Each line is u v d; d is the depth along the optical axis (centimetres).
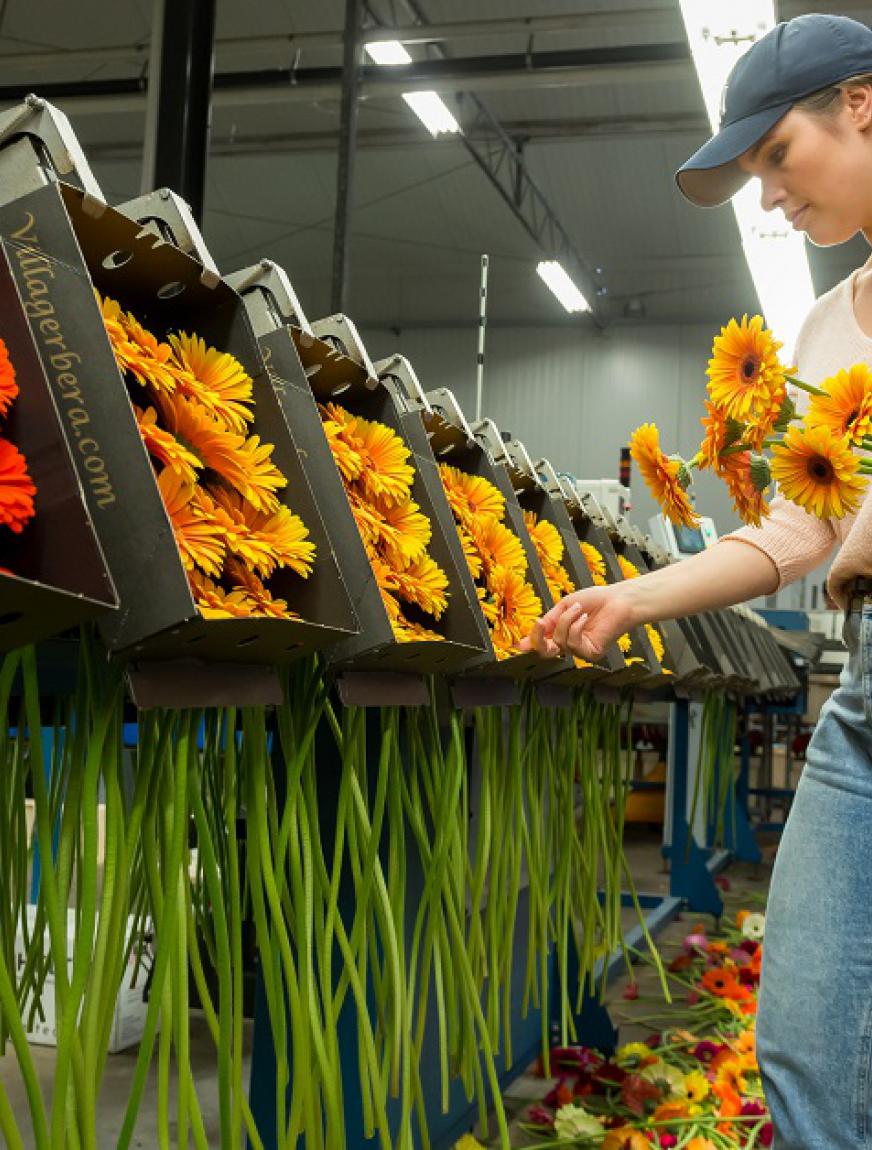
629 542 268
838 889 120
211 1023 105
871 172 125
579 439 1634
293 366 121
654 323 1622
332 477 119
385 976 133
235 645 97
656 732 687
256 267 128
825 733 125
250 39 947
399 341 1691
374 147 1242
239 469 104
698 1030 296
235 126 1245
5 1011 87
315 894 126
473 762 221
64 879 93
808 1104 120
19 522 79
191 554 95
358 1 799
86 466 91
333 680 125
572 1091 238
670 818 500
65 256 92
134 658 94
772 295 930
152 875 101
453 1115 214
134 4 1002
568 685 185
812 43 124
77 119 1230
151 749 101
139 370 97
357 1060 175
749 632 411
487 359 1666
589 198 1347
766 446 110
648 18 853
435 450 170
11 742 117
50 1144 89
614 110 1179
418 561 137
